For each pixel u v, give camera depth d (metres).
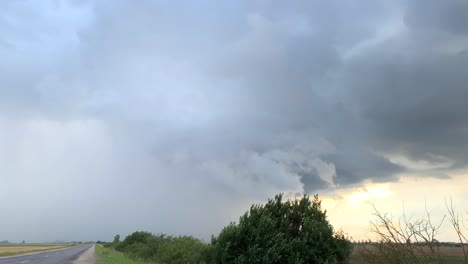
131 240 78.50
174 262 30.39
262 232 16.17
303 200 17.27
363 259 6.95
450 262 5.74
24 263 35.16
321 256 15.32
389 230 6.40
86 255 54.69
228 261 16.12
